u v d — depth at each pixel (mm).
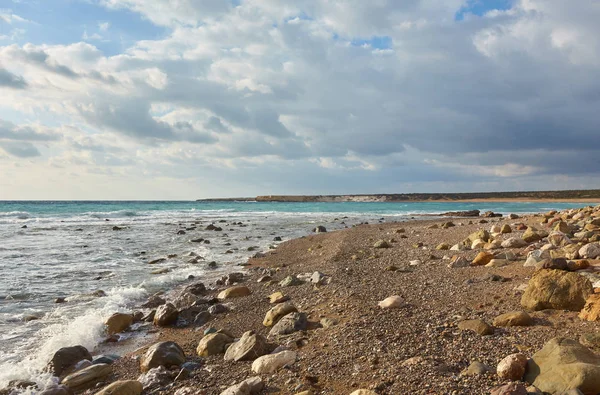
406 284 8602
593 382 3312
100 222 33531
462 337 5066
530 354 4332
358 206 84625
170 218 39656
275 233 25625
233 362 5359
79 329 7223
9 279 11797
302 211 58906
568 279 5902
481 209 64750
